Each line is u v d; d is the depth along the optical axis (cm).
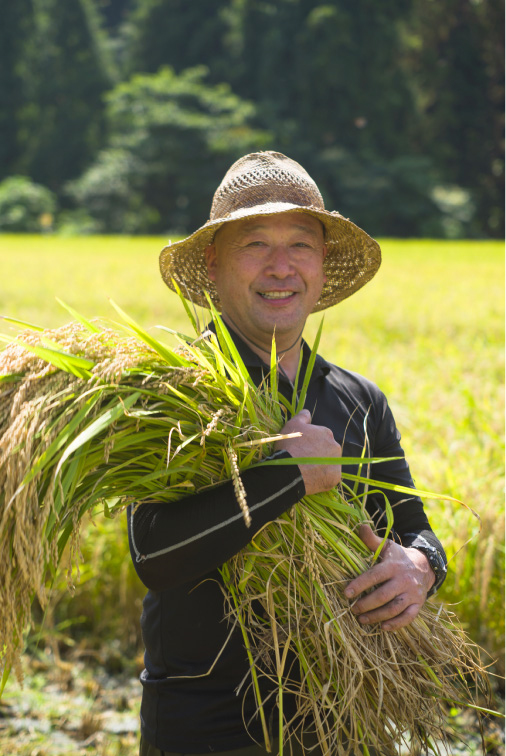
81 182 6206
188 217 5922
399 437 232
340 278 248
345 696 178
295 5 6241
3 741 317
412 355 873
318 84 5969
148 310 1258
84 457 171
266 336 207
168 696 190
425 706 195
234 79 6625
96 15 7800
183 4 7012
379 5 6041
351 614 186
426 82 6369
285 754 188
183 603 190
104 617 402
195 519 172
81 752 311
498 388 627
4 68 6775
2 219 5716
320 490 182
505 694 347
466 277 1969
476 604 369
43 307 1259
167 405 177
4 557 166
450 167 6425
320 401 214
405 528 221
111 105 6731
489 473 430
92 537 407
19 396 169
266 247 204
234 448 177
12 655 168
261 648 185
